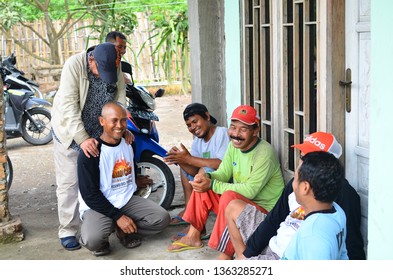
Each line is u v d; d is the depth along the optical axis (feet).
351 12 12.91
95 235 14.57
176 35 33.45
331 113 13.37
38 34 42.14
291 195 11.34
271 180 14.39
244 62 18.45
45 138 29.25
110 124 14.28
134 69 43.14
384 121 10.76
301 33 15.08
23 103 28.02
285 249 10.02
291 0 15.60
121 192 14.98
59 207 15.56
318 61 13.84
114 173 14.76
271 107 16.76
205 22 19.98
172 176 18.12
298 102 15.34
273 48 16.35
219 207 13.44
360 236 12.51
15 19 40.19
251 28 18.19
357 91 12.97
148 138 17.93
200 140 16.37
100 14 38.11
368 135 12.75
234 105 19.36
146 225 15.25
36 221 18.02
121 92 16.10
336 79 13.28
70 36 43.73
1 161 16.02
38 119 29.12
